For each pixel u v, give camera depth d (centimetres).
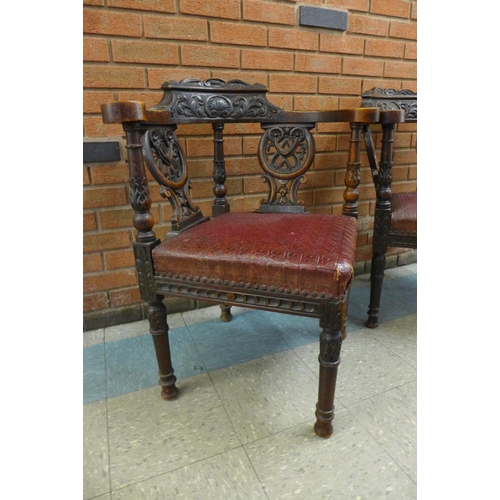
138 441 79
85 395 93
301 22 119
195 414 87
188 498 67
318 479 70
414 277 163
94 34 99
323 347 71
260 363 105
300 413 86
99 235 115
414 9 135
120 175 112
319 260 66
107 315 123
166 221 121
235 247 72
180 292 78
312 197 141
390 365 103
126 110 64
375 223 110
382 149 104
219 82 94
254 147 126
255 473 71
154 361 107
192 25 107
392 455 75
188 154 118
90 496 67
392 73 140
